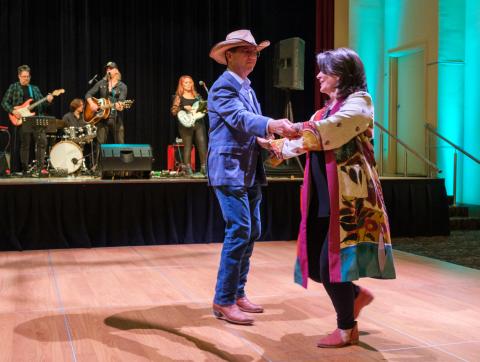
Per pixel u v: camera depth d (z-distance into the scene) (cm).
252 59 294
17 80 842
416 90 907
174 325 286
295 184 593
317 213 248
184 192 561
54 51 867
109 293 354
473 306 326
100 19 881
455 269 442
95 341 261
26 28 850
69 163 715
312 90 946
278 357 241
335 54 244
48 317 300
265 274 414
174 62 924
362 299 259
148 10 901
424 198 644
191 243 561
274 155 285
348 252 232
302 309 317
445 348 254
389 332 276
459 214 752
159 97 920
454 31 852
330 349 251
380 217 238
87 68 871
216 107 283
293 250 526
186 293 355
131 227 547
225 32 940
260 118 263
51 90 870
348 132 231
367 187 236
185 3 920
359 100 236
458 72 858
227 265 289
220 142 288
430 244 588
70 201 529
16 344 256
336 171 235
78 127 756
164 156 925
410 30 894
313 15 940
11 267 437
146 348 252
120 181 544
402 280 398
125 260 470
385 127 950
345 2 916
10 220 511
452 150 859
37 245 520
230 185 283
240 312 290
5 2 834
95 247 536
